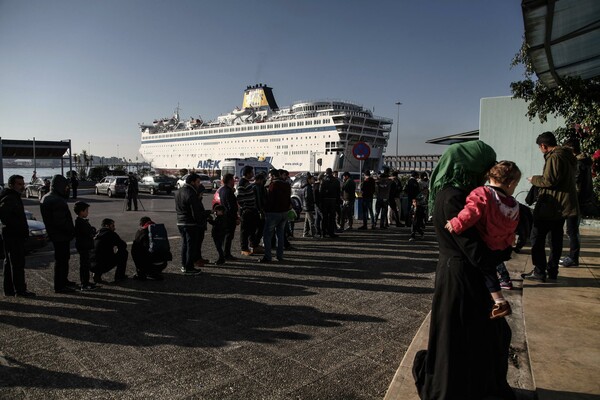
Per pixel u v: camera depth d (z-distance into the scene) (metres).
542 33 4.77
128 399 2.73
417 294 5.10
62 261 5.24
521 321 3.63
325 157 57.00
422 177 11.18
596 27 4.56
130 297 5.04
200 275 6.10
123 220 13.78
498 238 2.00
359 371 3.10
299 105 62.94
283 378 3.00
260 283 5.64
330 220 9.57
